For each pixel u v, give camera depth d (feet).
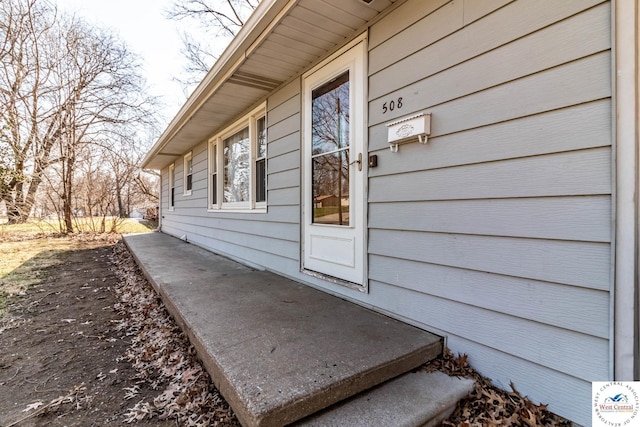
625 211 4.12
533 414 4.79
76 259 21.36
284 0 7.29
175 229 29.84
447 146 6.20
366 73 8.11
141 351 7.96
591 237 4.42
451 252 6.18
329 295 9.38
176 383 6.38
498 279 5.46
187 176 25.96
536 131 4.94
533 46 4.96
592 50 4.37
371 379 5.16
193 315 7.65
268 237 13.16
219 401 5.71
